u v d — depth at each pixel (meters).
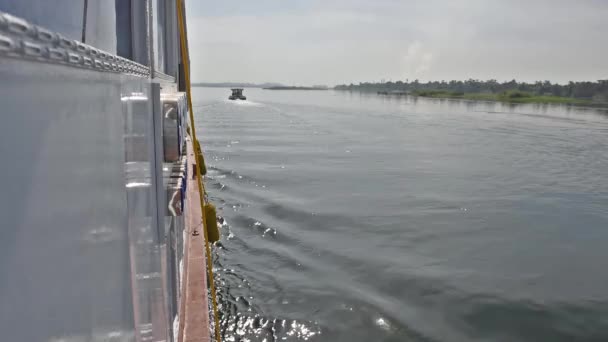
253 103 124.56
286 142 39.06
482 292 10.48
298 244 13.09
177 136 3.08
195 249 7.37
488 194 21.50
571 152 38.97
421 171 27.14
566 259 13.05
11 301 0.90
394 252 12.90
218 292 9.82
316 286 10.31
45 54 0.98
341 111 97.25
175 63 6.39
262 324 8.70
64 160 1.20
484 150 38.69
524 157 35.19
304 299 9.69
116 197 1.83
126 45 2.51
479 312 9.61
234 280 10.44
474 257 12.86
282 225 14.81
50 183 1.10
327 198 18.95
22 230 0.94
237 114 74.62
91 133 1.46
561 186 24.38
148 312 2.56
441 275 11.36
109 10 2.08
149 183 2.57
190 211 9.56
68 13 1.45
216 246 12.54
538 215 17.94
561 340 8.80
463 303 9.94
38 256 1.03
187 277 6.21
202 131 45.97
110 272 1.71
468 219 16.78
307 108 106.69
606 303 10.27
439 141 44.91
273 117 70.25
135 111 2.20
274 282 10.42
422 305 9.78
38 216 1.03
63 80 1.17
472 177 26.00
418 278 11.07
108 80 1.67
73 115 1.26
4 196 0.86
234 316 8.93
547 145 43.59
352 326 8.77
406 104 148.12
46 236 1.08
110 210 1.72
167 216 3.24
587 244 14.48
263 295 9.80
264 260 11.75
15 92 0.89
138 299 2.30
